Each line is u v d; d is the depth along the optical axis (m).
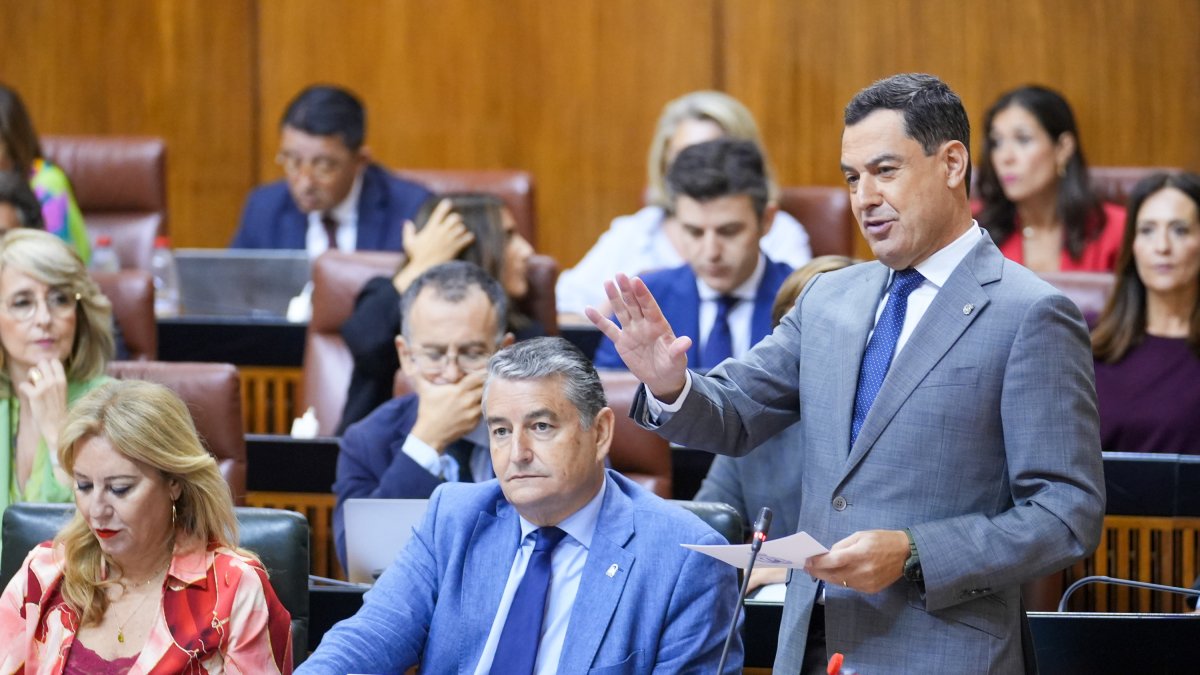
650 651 8.01
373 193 19.12
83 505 8.46
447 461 11.42
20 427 11.59
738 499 11.30
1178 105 22.66
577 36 23.88
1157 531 11.24
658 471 11.72
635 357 7.54
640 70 23.78
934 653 7.38
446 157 24.20
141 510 8.45
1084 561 11.40
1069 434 7.21
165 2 24.45
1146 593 11.26
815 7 23.25
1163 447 13.26
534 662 8.05
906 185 7.34
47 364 11.37
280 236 19.22
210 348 16.31
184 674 8.39
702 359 14.84
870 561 7.06
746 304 15.03
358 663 8.10
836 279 8.04
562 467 7.98
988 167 18.08
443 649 8.25
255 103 24.48
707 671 8.03
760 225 14.88
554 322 14.78
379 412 11.94
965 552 7.11
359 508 9.84
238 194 24.61
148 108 24.59
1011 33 22.86
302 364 16.20
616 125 23.89
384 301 14.23
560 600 8.22
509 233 14.78
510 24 23.97
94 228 20.08
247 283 17.64
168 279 19.86
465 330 11.30
